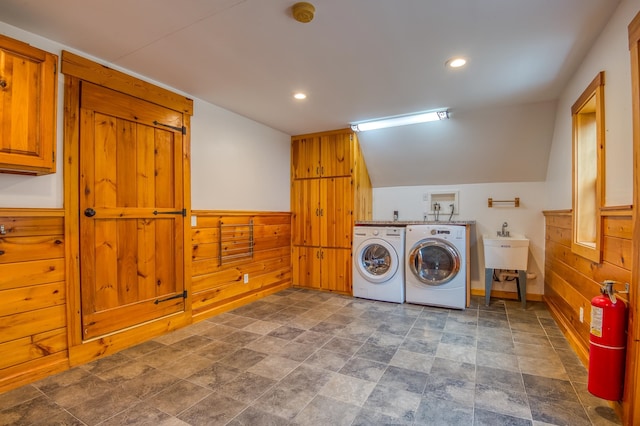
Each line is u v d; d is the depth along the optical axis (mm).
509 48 2225
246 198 3824
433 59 2385
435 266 3801
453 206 4336
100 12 1826
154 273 2773
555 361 2305
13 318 1968
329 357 2389
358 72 2609
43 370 2078
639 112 1521
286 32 2037
